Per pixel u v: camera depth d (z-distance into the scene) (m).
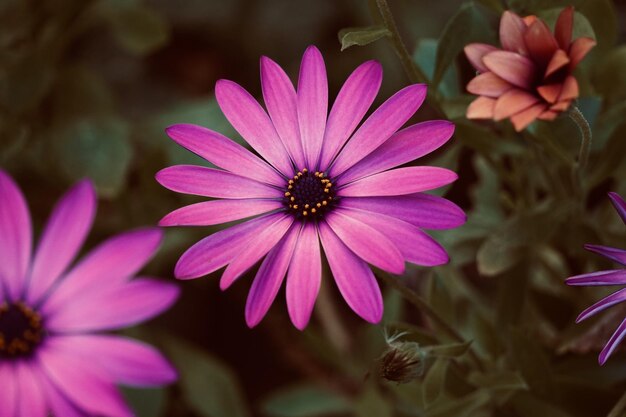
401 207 0.34
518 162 0.43
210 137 0.35
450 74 0.41
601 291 0.43
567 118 0.39
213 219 0.34
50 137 0.48
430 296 0.40
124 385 0.46
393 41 0.36
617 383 0.41
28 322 0.35
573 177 0.40
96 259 0.35
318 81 0.35
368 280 0.33
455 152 0.40
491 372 0.40
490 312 0.46
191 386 0.48
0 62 0.48
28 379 0.35
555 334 0.44
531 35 0.33
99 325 0.34
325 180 0.35
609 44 0.41
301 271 0.34
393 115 0.34
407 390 0.41
